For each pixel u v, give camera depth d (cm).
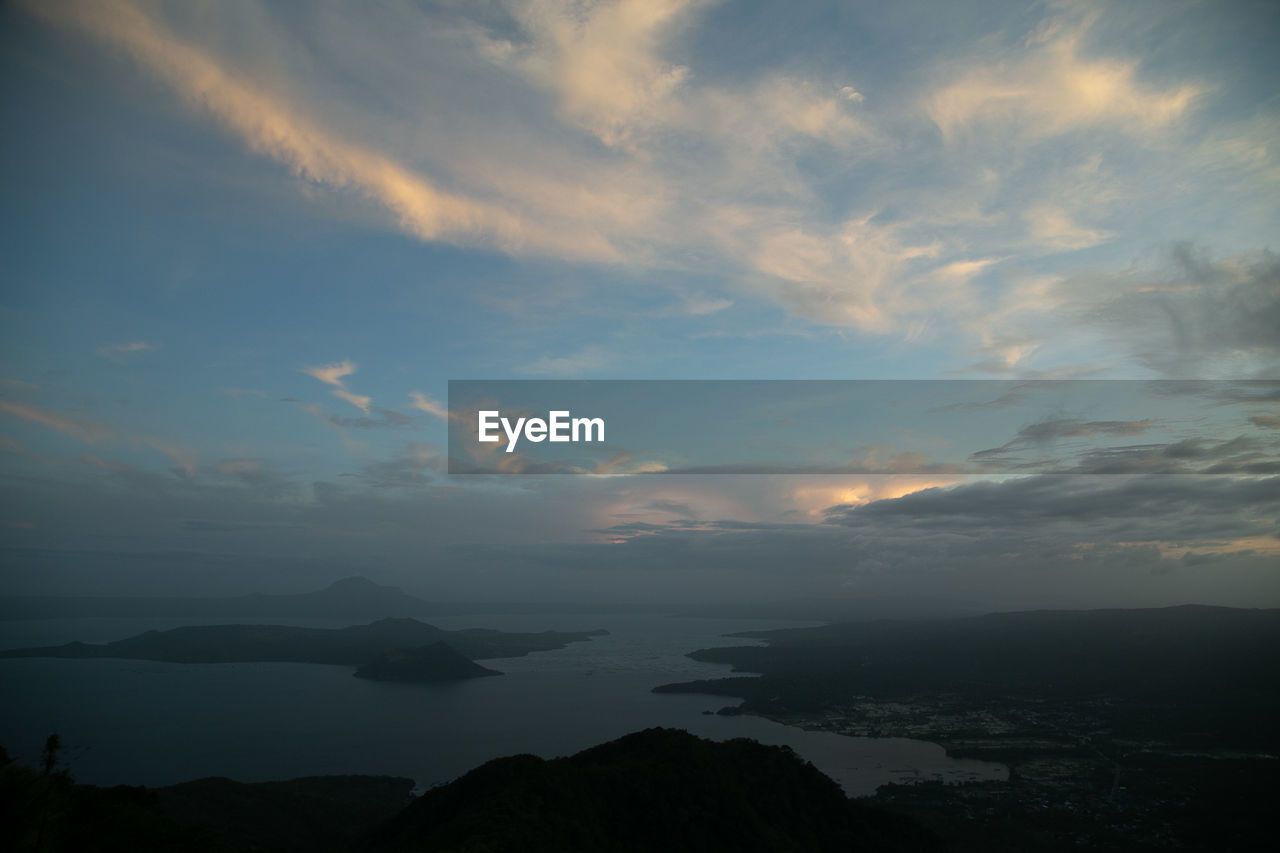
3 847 2042
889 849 5938
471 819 4953
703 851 5203
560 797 5288
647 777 5853
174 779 11444
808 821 6088
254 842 7106
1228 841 8031
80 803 4156
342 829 8188
